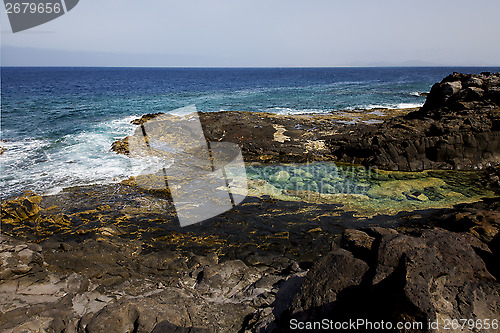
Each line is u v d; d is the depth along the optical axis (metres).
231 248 6.92
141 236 7.34
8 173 11.34
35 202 8.88
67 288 4.96
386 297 3.31
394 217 8.46
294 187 10.30
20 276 5.02
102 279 5.45
